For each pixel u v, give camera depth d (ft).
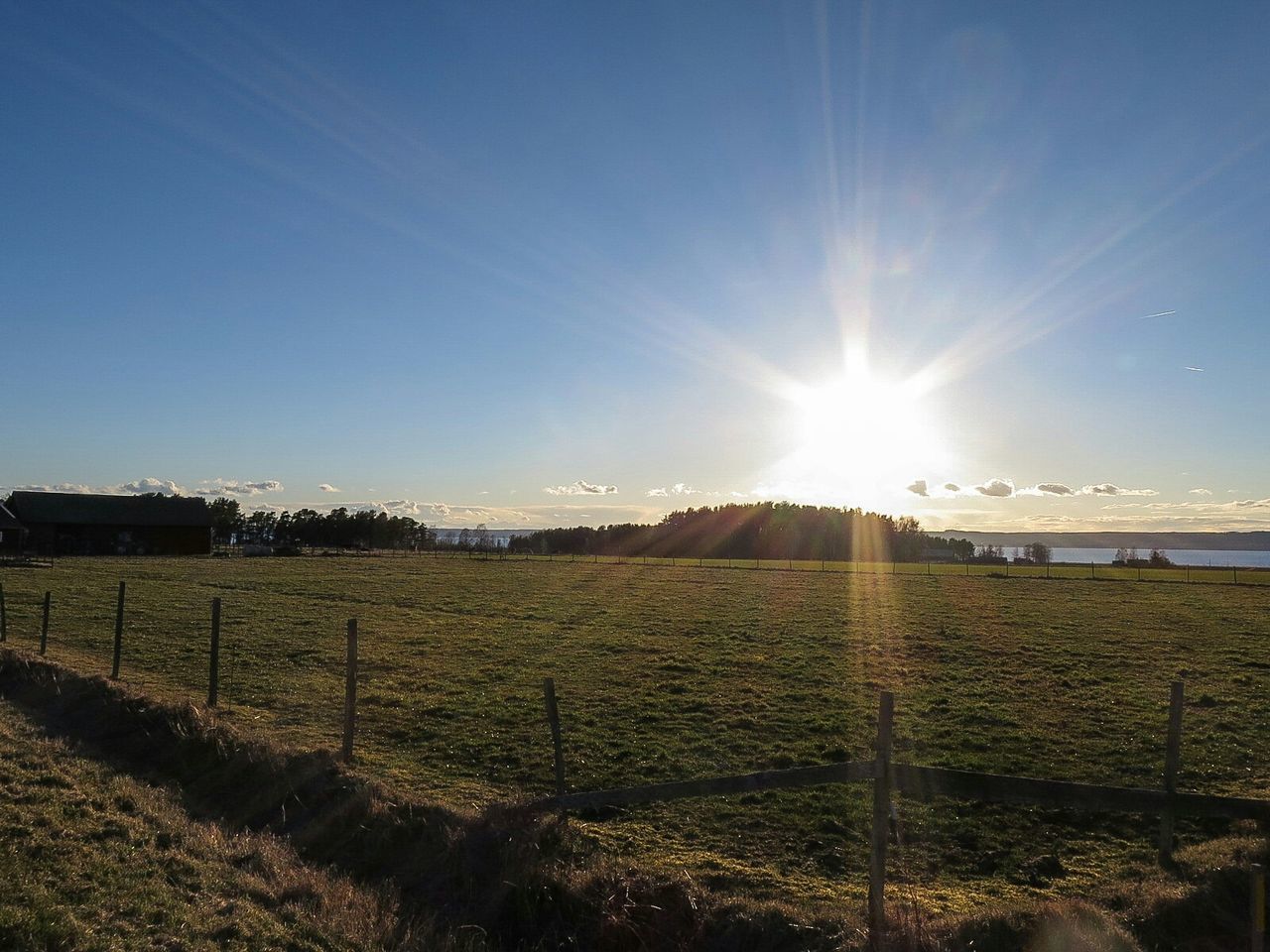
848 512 580.71
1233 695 75.87
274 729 56.75
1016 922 27.81
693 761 53.88
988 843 40.57
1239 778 51.90
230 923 25.79
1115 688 79.05
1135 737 61.26
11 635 97.40
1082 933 27.04
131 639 97.81
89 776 40.45
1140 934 27.78
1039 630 122.72
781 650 101.04
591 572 267.59
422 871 32.68
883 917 27.63
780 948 27.68
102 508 349.82
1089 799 29.96
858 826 42.06
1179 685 35.83
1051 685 80.43
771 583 225.56
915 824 42.65
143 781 41.65
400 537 509.35
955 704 71.46
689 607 153.07
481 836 33.86
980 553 539.29
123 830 32.71
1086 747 58.70
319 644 99.19
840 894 33.55
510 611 141.69
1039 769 53.62
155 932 24.34
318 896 29.30
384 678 78.89
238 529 566.36
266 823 38.11
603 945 28.48
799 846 39.37
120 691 55.83
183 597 150.82
